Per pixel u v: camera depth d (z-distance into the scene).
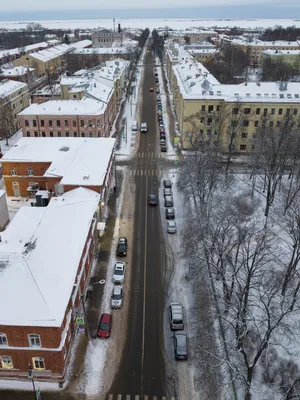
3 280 38.59
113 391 38.09
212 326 44.03
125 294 50.44
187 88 101.69
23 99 126.69
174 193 77.31
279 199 71.25
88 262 52.16
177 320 44.88
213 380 38.41
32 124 96.69
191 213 67.06
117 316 46.97
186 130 97.38
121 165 90.88
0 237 45.19
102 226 59.47
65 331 38.38
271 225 63.22
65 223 49.56
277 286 41.50
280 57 194.88
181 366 40.69
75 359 41.19
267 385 38.00
